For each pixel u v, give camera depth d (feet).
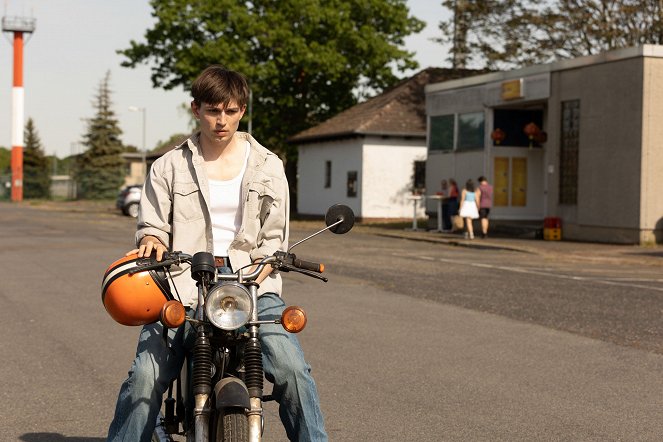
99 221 135.54
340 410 23.27
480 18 152.15
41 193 328.90
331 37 178.70
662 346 33.01
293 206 193.06
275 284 14.70
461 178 119.96
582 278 56.80
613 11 142.41
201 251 14.23
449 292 48.39
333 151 160.25
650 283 54.08
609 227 94.32
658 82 90.74
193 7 173.78
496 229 109.50
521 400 24.61
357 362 29.40
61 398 24.52
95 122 320.91
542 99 104.42
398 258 71.61
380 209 151.43
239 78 14.61
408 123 151.43
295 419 14.24
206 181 14.70
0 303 42.70
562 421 22.48
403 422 22.18
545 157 112.16
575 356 30.96
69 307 41.52
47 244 81.51
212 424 13.23
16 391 25.27
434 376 27.48
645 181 90.58
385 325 36.99
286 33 171.22
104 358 29.89
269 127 184.65
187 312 14.43
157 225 14.84
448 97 122.42
